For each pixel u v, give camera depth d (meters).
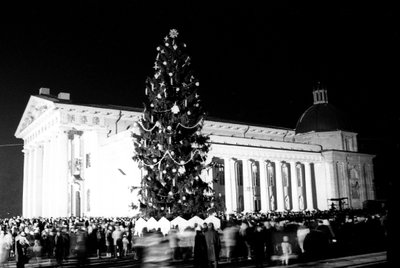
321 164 77.19
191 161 27.66
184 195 26.67
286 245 18.34
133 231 27.58
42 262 24.42
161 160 27.05
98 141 58.91
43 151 69.25
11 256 26.34
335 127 87.88
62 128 57.78
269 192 66.75
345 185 77.88
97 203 56.28
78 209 60.31
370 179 83.00
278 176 68.38
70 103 59.72
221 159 63.34
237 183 65.81
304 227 21.41
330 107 91.50
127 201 49.53
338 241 25.61
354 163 80.81
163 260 15.19
